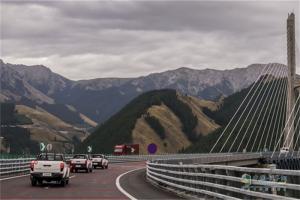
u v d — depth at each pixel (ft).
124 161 281.54
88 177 117.39
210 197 59.16
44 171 83.46
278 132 325.01
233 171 51.98
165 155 322.14
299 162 278.05
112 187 84.74
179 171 75.41
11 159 121.39
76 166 143.23
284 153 271.49
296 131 291.79
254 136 380.58
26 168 134.82
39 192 71.97
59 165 83.76
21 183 89.92
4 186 82.64
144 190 78.89
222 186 53.62
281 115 330.75
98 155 180.75
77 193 71.31
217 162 219.20
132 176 125.18
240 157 257.55
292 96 273.75
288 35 272.31
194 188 65.05
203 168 63.87
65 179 86.48
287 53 274.36
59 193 70.85
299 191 36.17
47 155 87.04
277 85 353.10
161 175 86.22
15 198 62.54
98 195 68.28
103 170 165.17
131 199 62.90
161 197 66.13
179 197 66.39
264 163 287.48
